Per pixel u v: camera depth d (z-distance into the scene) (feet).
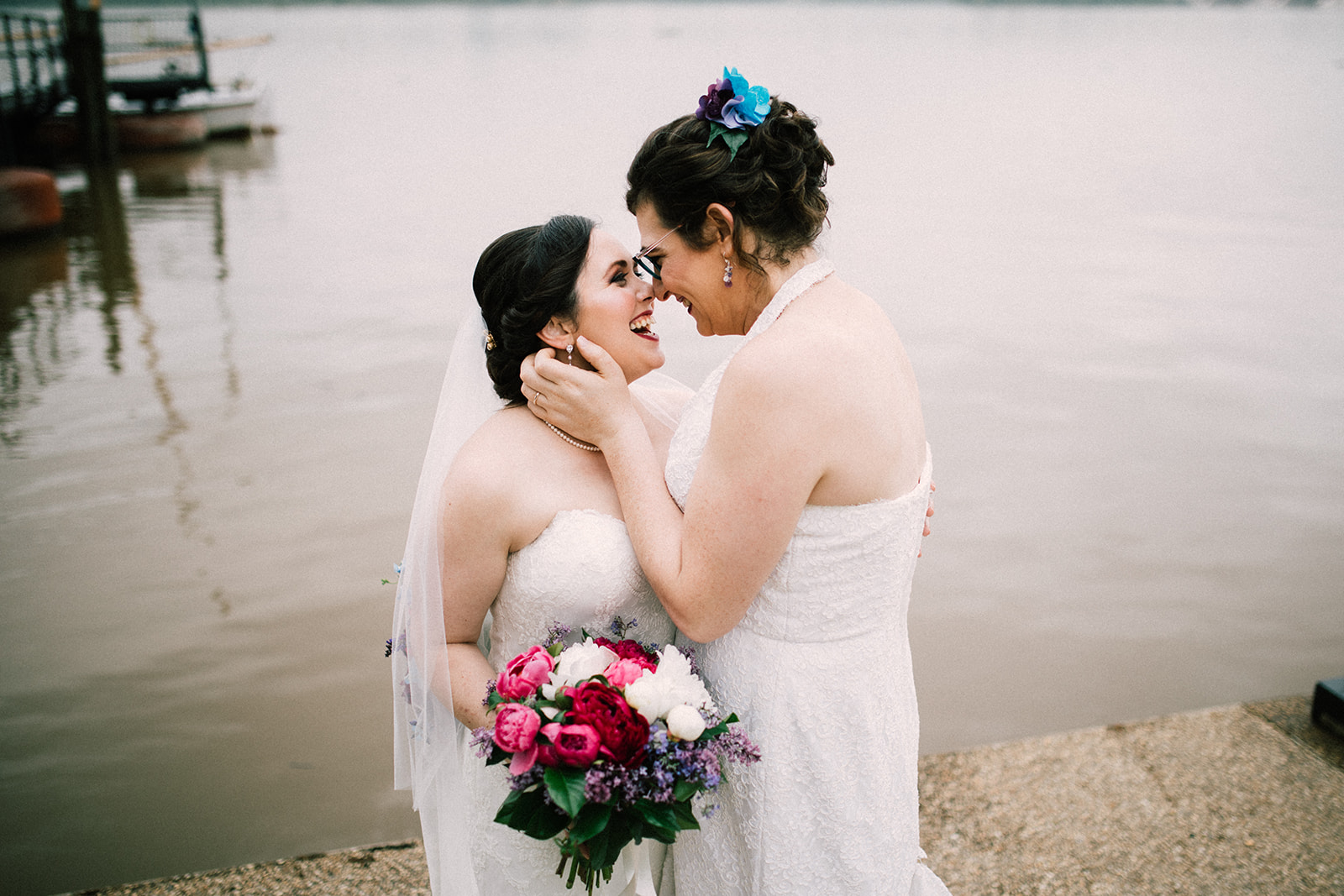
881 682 4.97
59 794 10.75
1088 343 26.94
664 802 4.37
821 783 4.91
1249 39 250.37
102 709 12.21
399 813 10.59
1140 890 7.07
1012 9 589.32
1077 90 111.55
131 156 63.26
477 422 5.60
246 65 144.15
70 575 15.23
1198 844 7.48
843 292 4.83
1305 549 16.28
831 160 4.93
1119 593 14.97
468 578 5.20
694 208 4.70
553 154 61.05
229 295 31.73
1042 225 42.98
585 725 4.31
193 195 50.24
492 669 5.37
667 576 4.70
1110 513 17.47
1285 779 8.19
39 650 13.34
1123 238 40.68
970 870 7.29
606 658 4.80
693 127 4.73
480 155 60.75
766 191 4.59
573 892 5.34
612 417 4.99
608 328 5.10
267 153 64.08
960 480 18.71
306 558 15.75
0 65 56.80
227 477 18.63
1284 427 21.38
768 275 4.80
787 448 4.33
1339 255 37.96
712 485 4.49
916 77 124.26
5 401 22.62
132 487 18.24
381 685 12.75
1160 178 55.98
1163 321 29.17
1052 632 13.98
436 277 33.50
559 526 5.14
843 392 4.40
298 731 11.91
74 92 57.57
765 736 4.89
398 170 56.44
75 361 25.44
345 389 23.22
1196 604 14.70
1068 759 8.52
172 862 9.85
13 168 48.24
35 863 9.73
